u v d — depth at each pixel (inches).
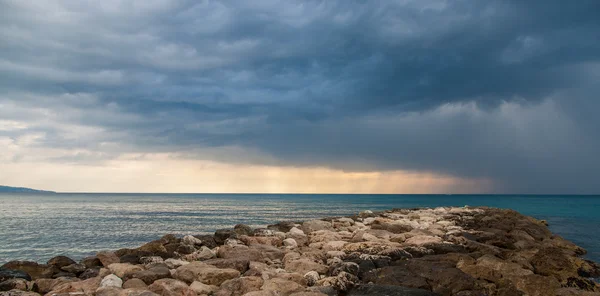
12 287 419.8
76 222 2118.6
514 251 634.2
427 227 907.4
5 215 2669.8
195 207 3868.1
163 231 1669.5
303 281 429.4
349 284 412.2
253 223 2052.2
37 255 1080.8
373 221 1023.0
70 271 529.0
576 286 497.4
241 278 399.2
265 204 4594.0
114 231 1667.1
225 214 2736.2
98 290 368.5
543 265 546.3
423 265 451.2
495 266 483.5
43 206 4062.5
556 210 2598.4
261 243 687.7
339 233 795.4
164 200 6387.8
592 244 995.3
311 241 737.0
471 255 595.5
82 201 5748.0
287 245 690.8
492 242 759.1
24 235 1519.4
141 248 671.8
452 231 805.9
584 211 2468.0
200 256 587.2
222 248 602.9
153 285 391.9
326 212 2920.8
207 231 1670.8
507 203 4183.1
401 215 1255.5
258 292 359.3
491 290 412.8
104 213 2898.6
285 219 2289.6
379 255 548.7
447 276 417.4
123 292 358.0
